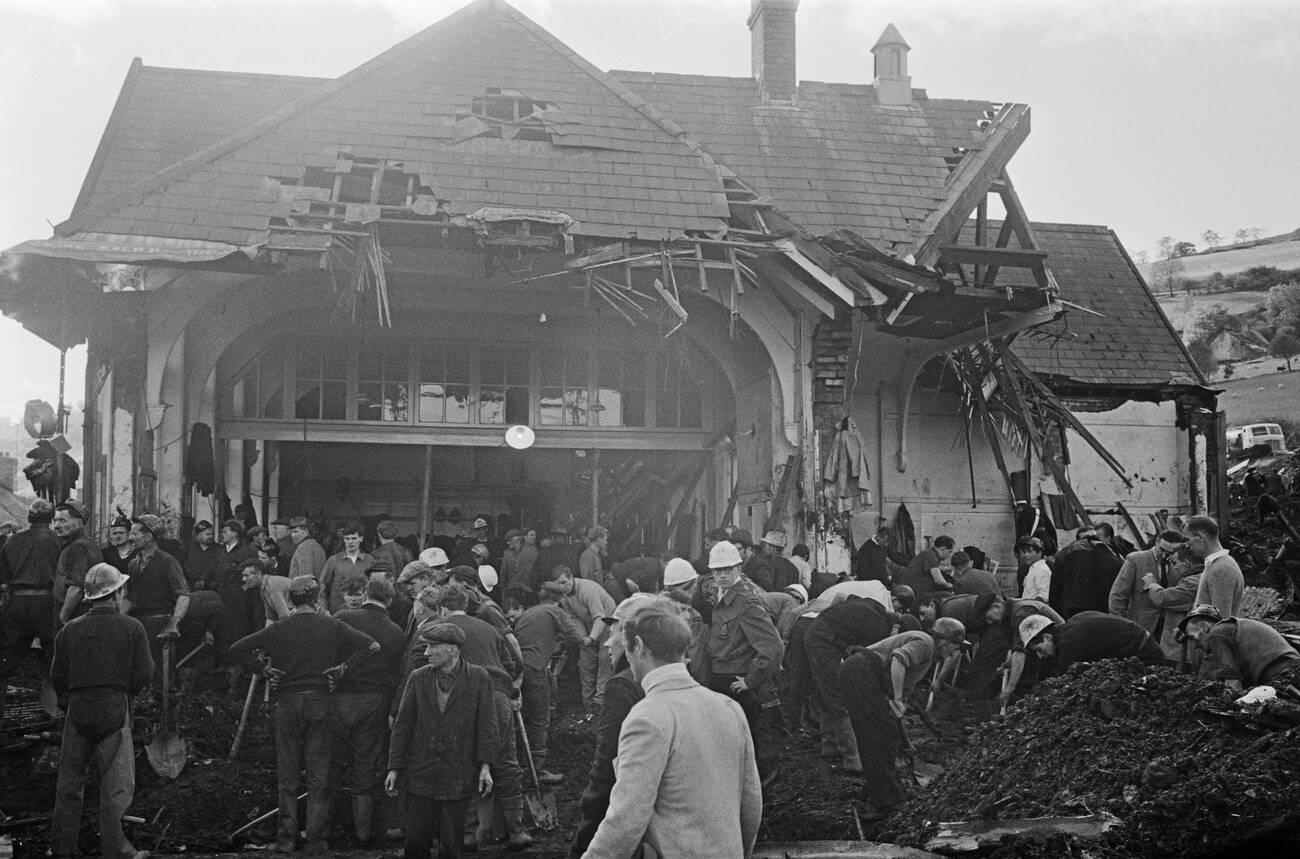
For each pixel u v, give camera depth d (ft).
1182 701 26.02
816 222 54.95
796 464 49.83
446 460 72.28
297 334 55.72
